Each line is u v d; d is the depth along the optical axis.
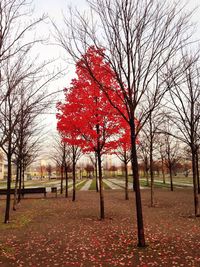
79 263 7.79
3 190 28.70
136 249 8.94
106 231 11.82
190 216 14.94
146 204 21.05
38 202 24.58
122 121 13.90
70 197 28.70
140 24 9.17
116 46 9.32
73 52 9.59
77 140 14.77
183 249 8.81
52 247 9.52
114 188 41.34
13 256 8.59
